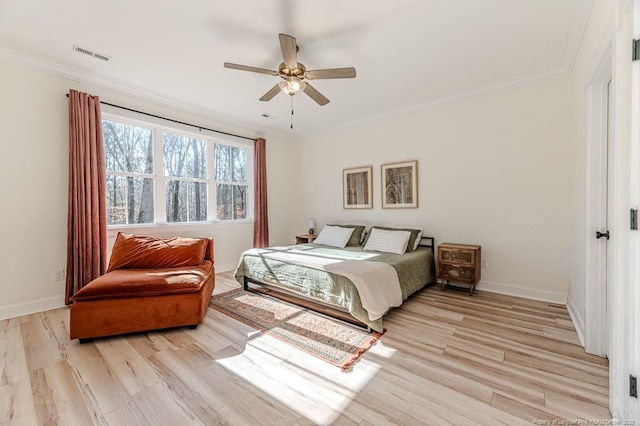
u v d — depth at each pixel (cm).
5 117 260
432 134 380
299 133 543
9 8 198
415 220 399
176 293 234
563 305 287
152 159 370
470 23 216
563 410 140
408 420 135
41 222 280
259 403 148
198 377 170
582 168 221
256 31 226
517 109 316
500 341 212
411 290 297
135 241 295
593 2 184
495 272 334
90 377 170
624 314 127
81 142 290
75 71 290
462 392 155
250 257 335
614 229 131
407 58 267
